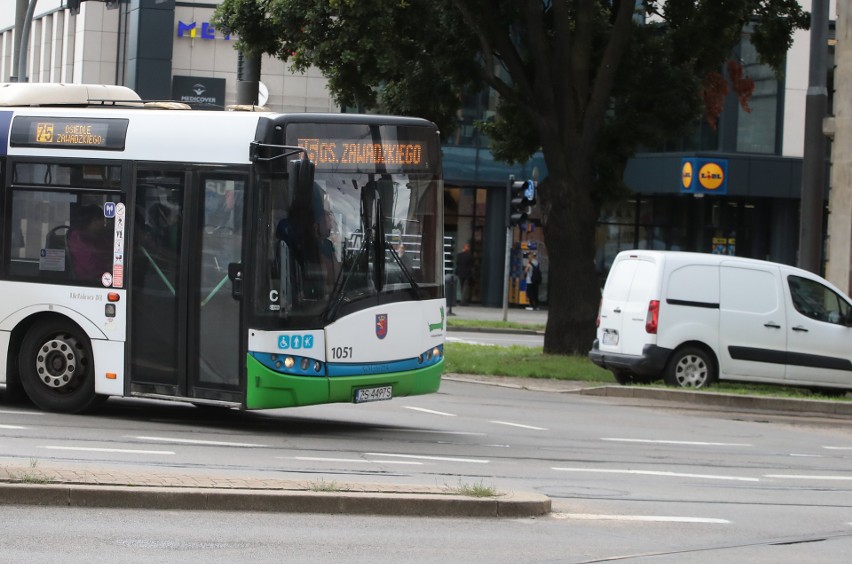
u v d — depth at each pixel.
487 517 19.56
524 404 38.72
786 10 54.72
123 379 28.88
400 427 31.42
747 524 20.42
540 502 19.94
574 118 50.50
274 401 27.42
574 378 45.94
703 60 55.34
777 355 43.31
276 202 27.52
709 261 43.25
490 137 57.53
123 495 18.50
